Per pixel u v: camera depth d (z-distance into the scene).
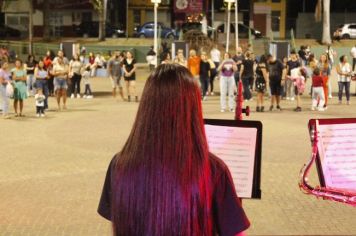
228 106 21.45
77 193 9.69
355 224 7.99
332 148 4.29
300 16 60.84
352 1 61.59
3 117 18.89
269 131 16.03
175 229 2.58
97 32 59.09
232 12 59.78
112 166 2.79
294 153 13.09
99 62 36.28
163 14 62.53
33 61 25.77
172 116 2.67
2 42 46.66
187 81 2.73
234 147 3.94
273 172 11.23
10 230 7.77
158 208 2.60
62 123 17.75
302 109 21.00
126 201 2.64
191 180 2.61
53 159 12.46
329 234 7.38
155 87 2.72
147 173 2.62
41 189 9.97
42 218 8.31
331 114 19.67
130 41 49.84
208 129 3.99
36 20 59.97
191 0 47.06
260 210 8.66
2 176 10.95
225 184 2.69
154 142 2.65
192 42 38.84
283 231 7.60
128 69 24.12
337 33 52.69
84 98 25.36
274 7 60.75
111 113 20.16
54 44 46.47
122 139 14.87
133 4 62.75
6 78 18.80
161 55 32.38
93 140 14.72
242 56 24.14
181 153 2.63
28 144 14.24
